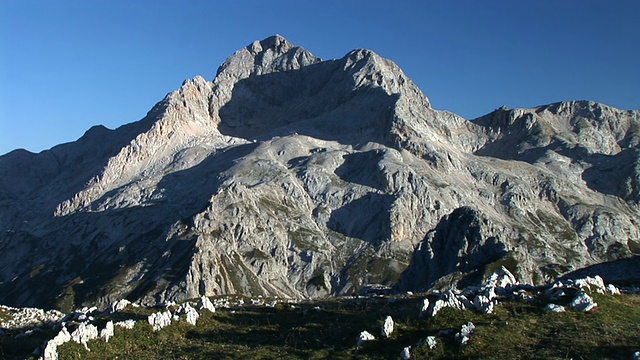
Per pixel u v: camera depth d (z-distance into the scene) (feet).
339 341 165.48
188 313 197.98
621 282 208.85
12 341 198.39
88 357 169.89
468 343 147.95
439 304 168.04
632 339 145.89
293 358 156.56
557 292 174.40
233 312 216.54
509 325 156.04
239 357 161.68
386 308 191.62
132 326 186.09
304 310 209.26
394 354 149.28
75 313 240.12
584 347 140.97
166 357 168.55
